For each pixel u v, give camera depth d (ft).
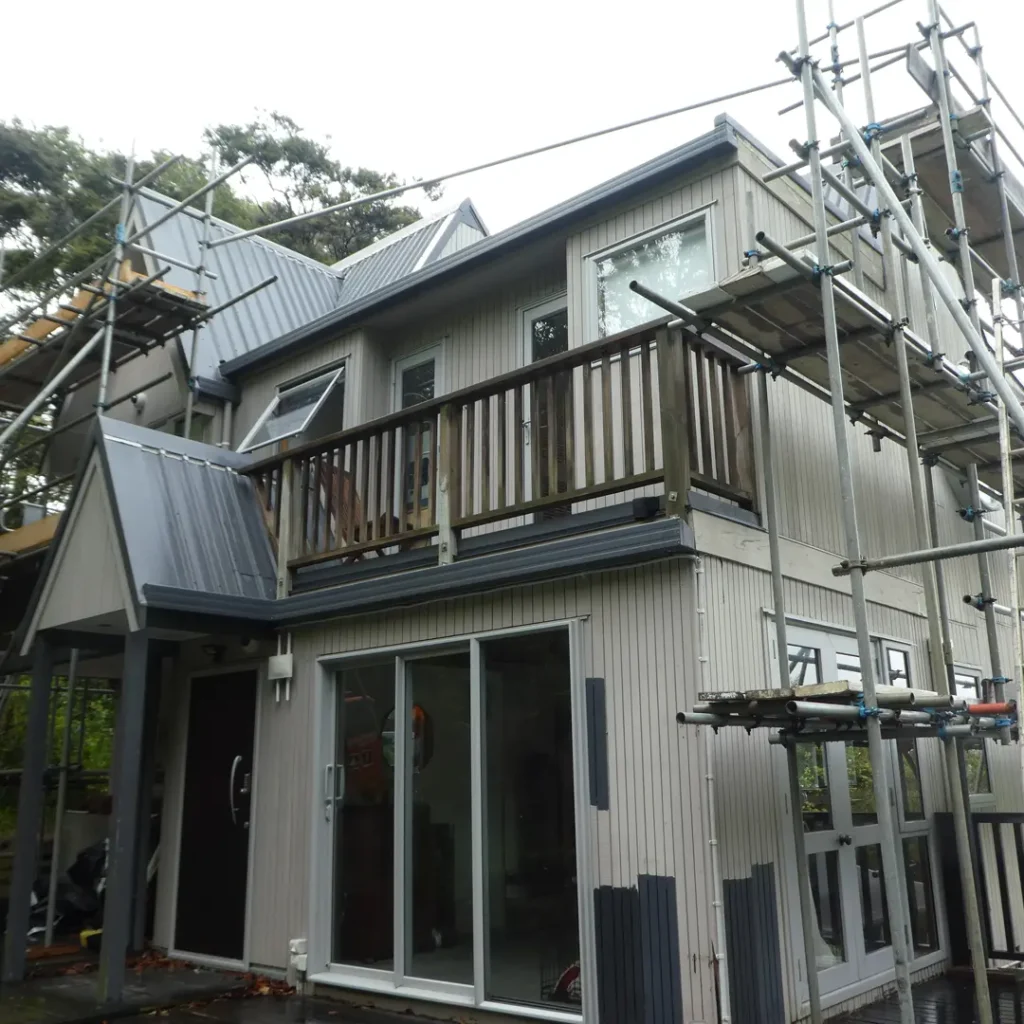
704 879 13.50
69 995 17.63
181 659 23.00
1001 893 19.67
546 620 16.02
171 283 31.14
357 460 21.02
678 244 19.80
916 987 18.07
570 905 14.96
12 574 30.17
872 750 11.96
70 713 25.67
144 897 22.17
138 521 19.06
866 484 21.07
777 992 13.97
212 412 29.84
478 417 22.98
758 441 17.21
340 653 19.22
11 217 56.90
